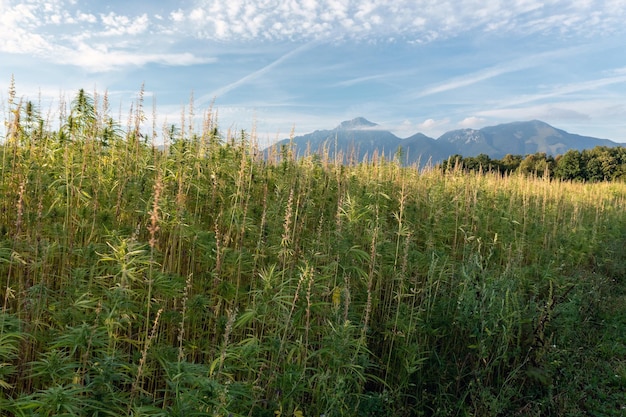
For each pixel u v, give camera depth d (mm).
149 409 2957
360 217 7461
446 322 5832
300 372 3951
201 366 3312
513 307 5883
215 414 2826
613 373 6301
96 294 4438
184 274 6285
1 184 5660
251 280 5570
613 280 10922
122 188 6125
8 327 3518
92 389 3201
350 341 4207
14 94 5934
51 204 5918
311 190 8562
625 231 16203
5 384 3123
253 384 3912
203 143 8086
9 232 5195
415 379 5391
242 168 7145
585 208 17578
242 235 6012
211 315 4824
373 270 5898
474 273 6141
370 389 5352
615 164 53062
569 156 54938
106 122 7223
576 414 5137
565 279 8695
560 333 6504
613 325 7992
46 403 2668
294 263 5844
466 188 11633
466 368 5535
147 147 7656
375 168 11594
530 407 5121
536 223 11945
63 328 3953
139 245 4285
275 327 4625
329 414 3779
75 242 5555
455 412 4820
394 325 5344
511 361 5852
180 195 6090
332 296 5410
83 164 6074
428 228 8633
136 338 4797
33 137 6332
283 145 9180
